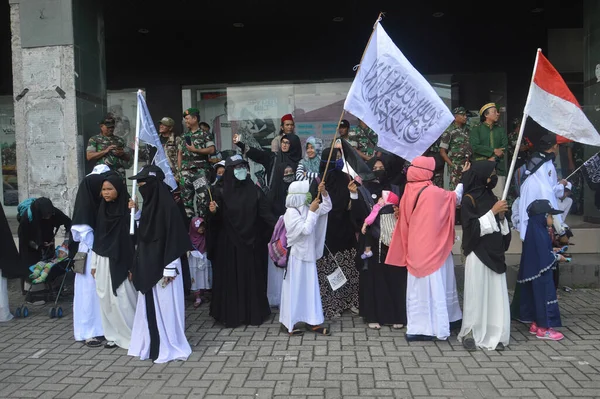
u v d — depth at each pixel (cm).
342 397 375
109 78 1081
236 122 1087
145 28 1023
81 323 500
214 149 746
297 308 502
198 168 740
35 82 746
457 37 1008
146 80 1076
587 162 668
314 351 466
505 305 466
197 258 615
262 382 402
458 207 543
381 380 402
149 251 452
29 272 622
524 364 429
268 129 1084
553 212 490
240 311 536
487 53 1005
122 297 485
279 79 1056
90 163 772
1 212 580
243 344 487
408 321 491
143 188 454
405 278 521
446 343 481
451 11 966
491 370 417
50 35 739
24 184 757
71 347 493
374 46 493
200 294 637
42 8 739
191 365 439
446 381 398
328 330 512
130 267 490
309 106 1073
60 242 746
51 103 744
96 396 383
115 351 480
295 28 1038
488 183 476
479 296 464
